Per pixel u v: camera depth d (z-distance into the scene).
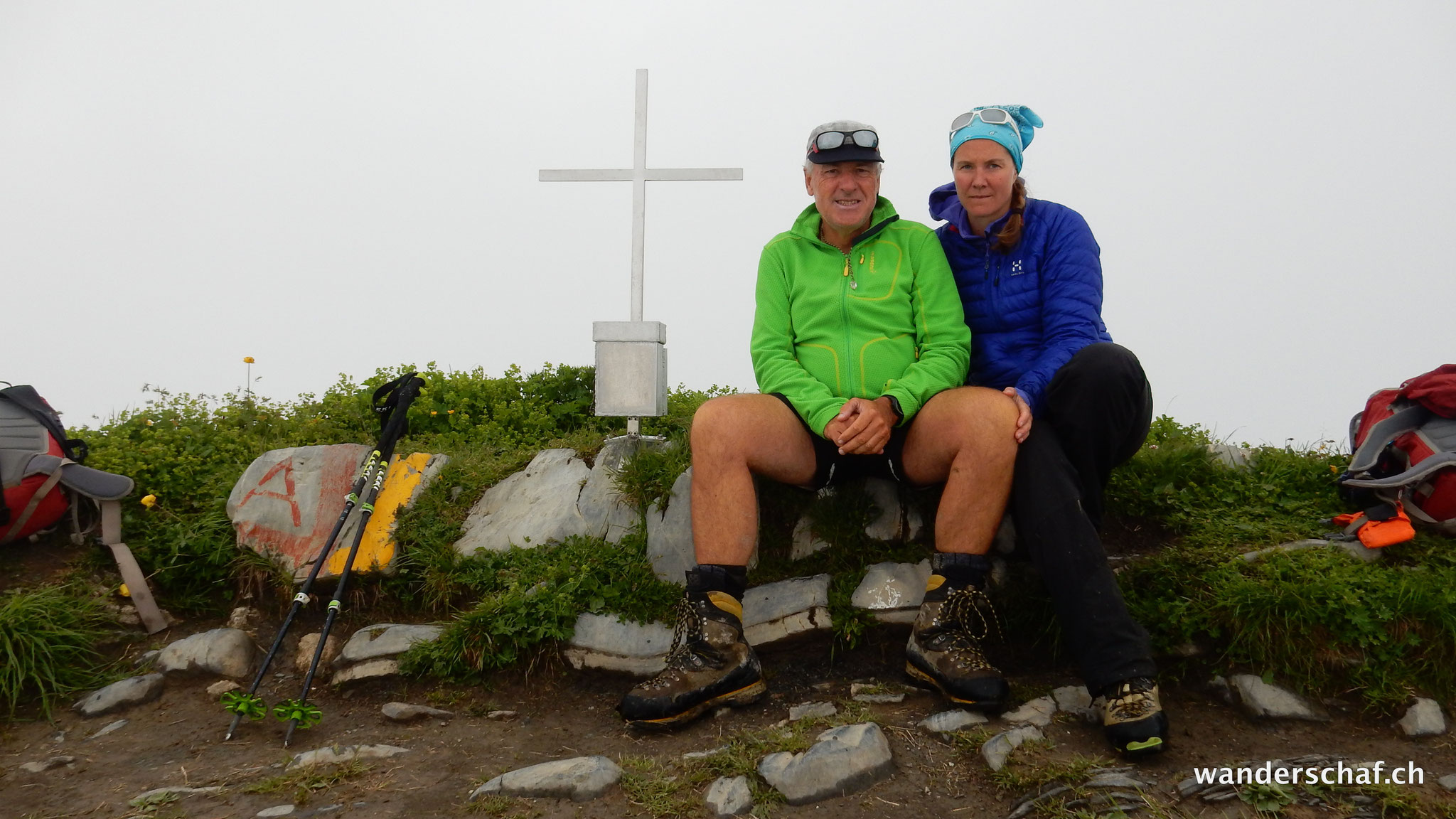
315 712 3.35
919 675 3.26
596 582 3.85
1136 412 3.21
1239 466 4.46
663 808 2.71
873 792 2.75
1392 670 3.12
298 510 4.34
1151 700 2.80
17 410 4.23
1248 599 3.26
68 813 2.79
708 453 3.28
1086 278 3.51
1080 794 2.60
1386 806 2.54
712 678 3.21
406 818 2.71
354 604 4.19
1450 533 3.64
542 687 3.69
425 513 4.38
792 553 3.93
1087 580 2.93
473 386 6.03
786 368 3.59
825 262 3.74
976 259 3.73
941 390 3.44
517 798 2.79
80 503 4.33
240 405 5.88
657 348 4.66
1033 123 3.63
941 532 3.24
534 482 4.45
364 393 6.14
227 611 4.25
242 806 2.80
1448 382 3.67
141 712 3.57
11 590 4.00
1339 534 3.76
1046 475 3.05
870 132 3.51
